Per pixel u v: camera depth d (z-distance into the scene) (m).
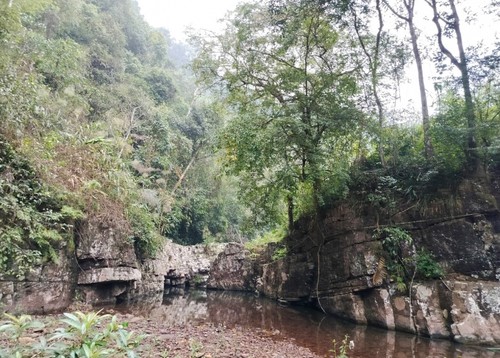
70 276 9.52
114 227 11.26
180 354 5.25
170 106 26.92
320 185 11.40
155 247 14.82
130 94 21.95
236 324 9.45
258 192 13.10
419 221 9.43
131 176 13.77
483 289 7.71
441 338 7.82
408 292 8.79
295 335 8.30
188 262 19.47
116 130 15.73
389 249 9.38
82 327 2.53
